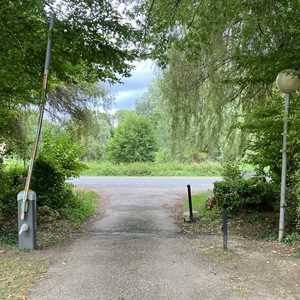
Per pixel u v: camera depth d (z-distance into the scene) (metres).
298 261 6.27
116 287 5.13
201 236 9.16
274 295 4.83
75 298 4.76
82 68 10.92
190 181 25.98
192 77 11.15
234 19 8.08
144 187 22.48
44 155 13.41
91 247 7.50
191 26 8.88
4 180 11.35
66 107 16.34
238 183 12.52
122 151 43.09
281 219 8.20
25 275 5.58
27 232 7.18
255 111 10.20
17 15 7.82
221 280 5.38
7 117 10.34
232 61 9.93
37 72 9.57
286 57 8.19
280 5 7.23
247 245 7.57
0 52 8.20
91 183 24.67
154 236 9.04
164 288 5.09
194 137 11.95
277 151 10.04
